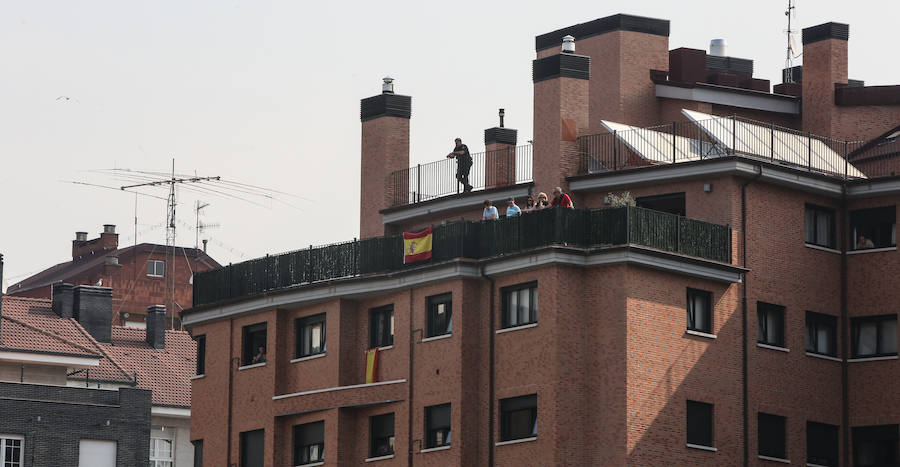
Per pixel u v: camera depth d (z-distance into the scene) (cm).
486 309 10019
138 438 13600
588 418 9581
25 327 14175
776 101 11762
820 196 10719
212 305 11556
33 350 13862
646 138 10581
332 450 10544
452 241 10131
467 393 9938
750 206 10300
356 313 10762
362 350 10688
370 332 10675
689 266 9831
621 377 9488
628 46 11556
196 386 11712
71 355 14050
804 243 10594
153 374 15325
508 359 9831
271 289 11150
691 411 9812
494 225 10038
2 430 12950
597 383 9588
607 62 11600
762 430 10200
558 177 10519
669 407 9669
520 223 9875
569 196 10412
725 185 10206
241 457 11212
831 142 11475
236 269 11475
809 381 10481
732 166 10125
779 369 10325
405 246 10444
